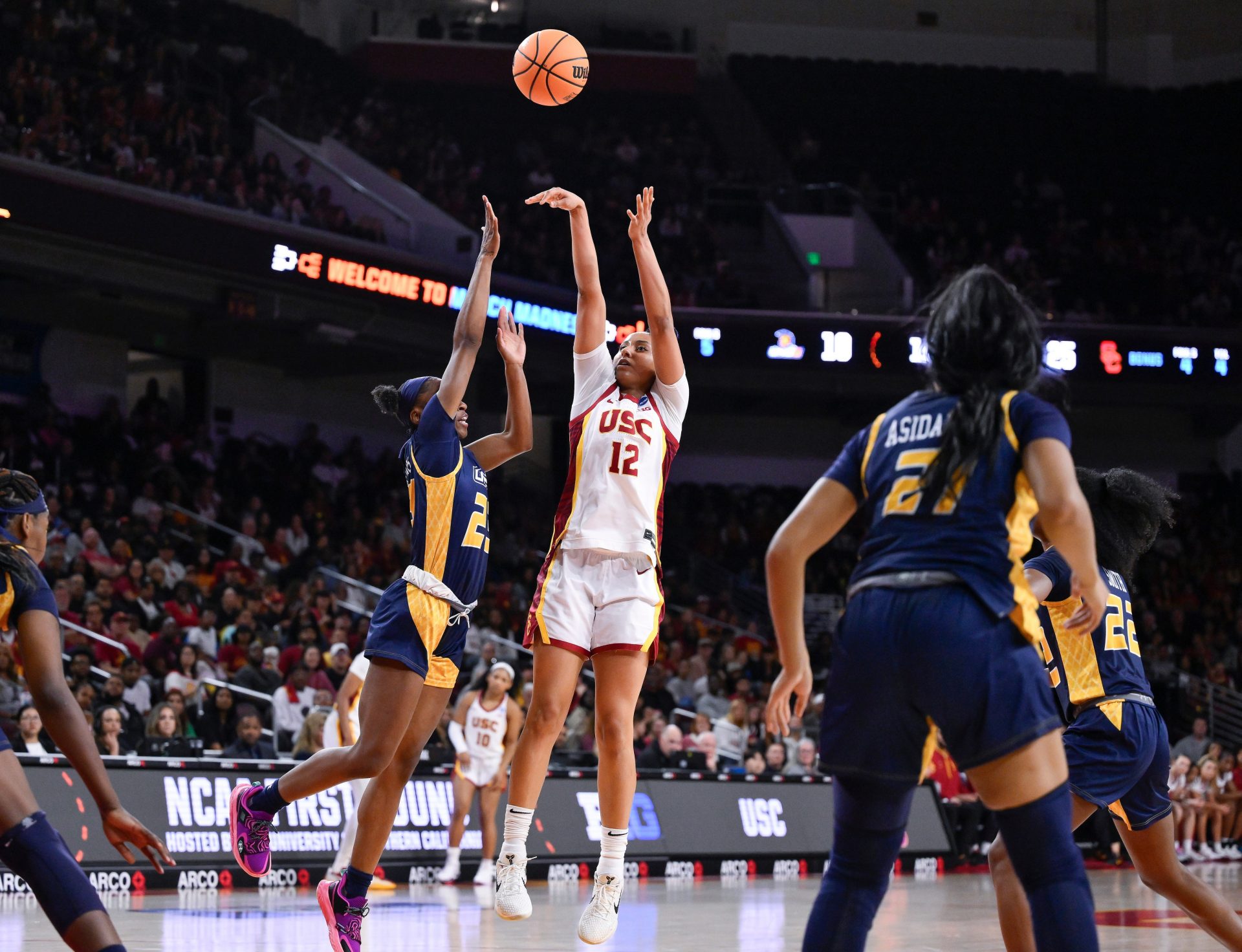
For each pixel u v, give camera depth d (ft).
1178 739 61.62
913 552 9.12
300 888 29.22
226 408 66.90
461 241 64.08
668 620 60.44
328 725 30.12
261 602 47.09
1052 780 8.93
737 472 77.97
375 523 60.85
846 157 85.66
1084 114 87.81
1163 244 81.35
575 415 15.70
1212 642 67.77
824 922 9.18
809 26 90.33
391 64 79.71
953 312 9.68
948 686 8.75
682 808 37.29
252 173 60.49
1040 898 8.85
